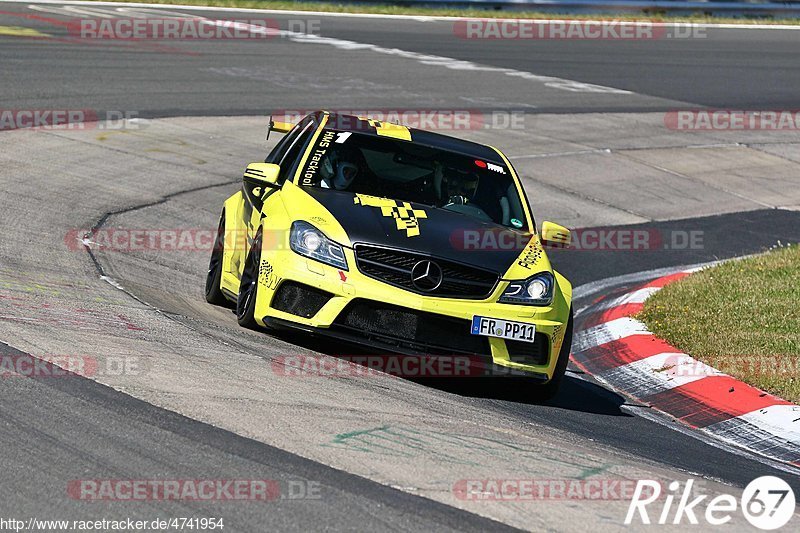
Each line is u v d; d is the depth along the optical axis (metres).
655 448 22.64
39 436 16.91
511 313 24.52
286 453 17.55
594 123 70.06
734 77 89.75
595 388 28.38
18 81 56.66
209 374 21.20
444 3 106.00
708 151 67.75
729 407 26.59
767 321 32.94
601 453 21.00
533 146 62.44
